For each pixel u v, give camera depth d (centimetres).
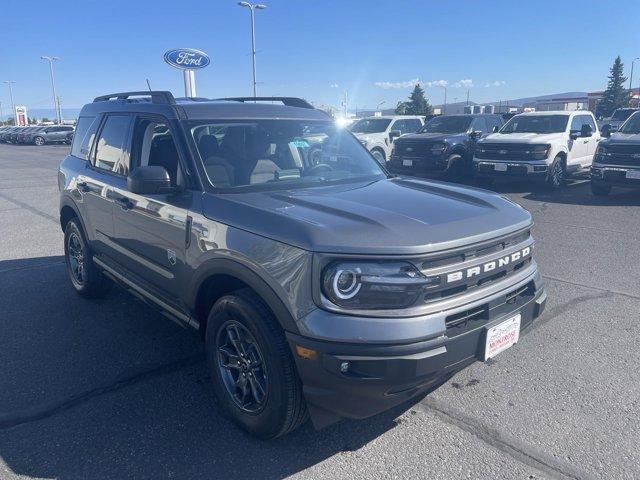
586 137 1406
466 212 334
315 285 279
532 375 408
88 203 510
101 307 552
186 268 365
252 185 378
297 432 341
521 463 310
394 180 431
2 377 411
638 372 411
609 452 319
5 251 783
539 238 830
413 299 280
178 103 429
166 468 307
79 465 310
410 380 275
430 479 297
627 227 908
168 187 365
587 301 559
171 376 412
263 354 305
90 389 393
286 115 449
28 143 4691
